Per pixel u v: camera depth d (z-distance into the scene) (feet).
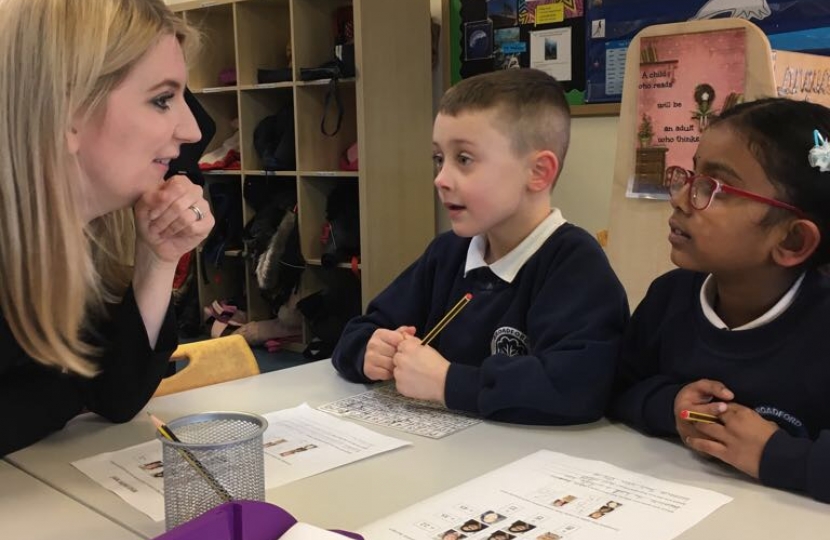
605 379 3.27
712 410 2.72
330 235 11.37
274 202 12.28
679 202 2.92
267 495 2.52
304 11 11.18
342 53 10.34
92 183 2.98
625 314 3.51
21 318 2.95
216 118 13.39
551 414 3.20
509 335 3.65
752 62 4.69
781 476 2.50
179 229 3.29
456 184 3.73
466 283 3.96
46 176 2.82
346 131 11.90
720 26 4.79
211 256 13.15
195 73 13.03
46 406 3.18
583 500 2.42
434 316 4.09
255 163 12.45
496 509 2.35
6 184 2.80
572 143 9.54
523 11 9.78
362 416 3.37
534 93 3.76
